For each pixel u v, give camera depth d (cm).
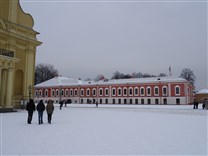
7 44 3031
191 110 3466
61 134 1073
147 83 6956
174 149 777
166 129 1252
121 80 7631
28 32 3406
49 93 8256
